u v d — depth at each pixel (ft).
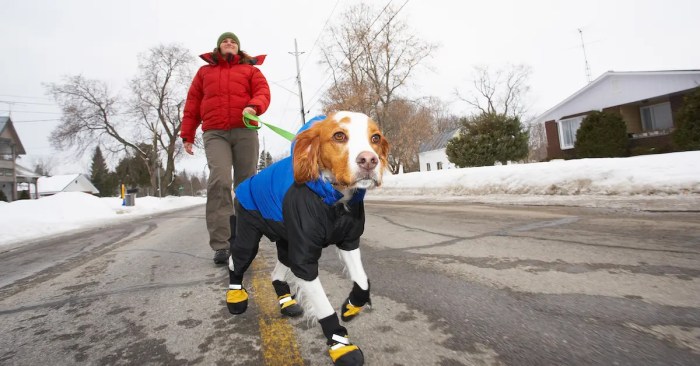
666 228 13.76
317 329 6.79
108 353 6.23
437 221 19.94
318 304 5.44
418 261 11.18
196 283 10.39
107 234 26.32
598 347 5.46
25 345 6.81
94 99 124.47
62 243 22.75
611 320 6.34
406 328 6.44
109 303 9.06
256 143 12.21
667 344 5.47
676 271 8.80
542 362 5.12
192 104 12.32
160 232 25.08
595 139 55.88
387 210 28.27
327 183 5.54
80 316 8.27
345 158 5.33
